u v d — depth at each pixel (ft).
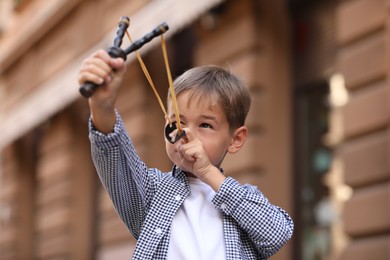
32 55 45.80
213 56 26.17
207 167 8.04
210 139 8.27
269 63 24.56
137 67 32.14
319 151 23.08
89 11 37.88
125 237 31.78
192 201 8.24
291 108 24.45
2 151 49.47
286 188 23.88
